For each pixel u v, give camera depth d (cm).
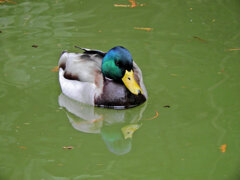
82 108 989
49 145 812
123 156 781
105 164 757
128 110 980
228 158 767
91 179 714
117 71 949
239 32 1285
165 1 1512
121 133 881
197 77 1069
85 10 1435
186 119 899
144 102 983
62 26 1327
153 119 904
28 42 1234
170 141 823
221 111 923
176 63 1135
